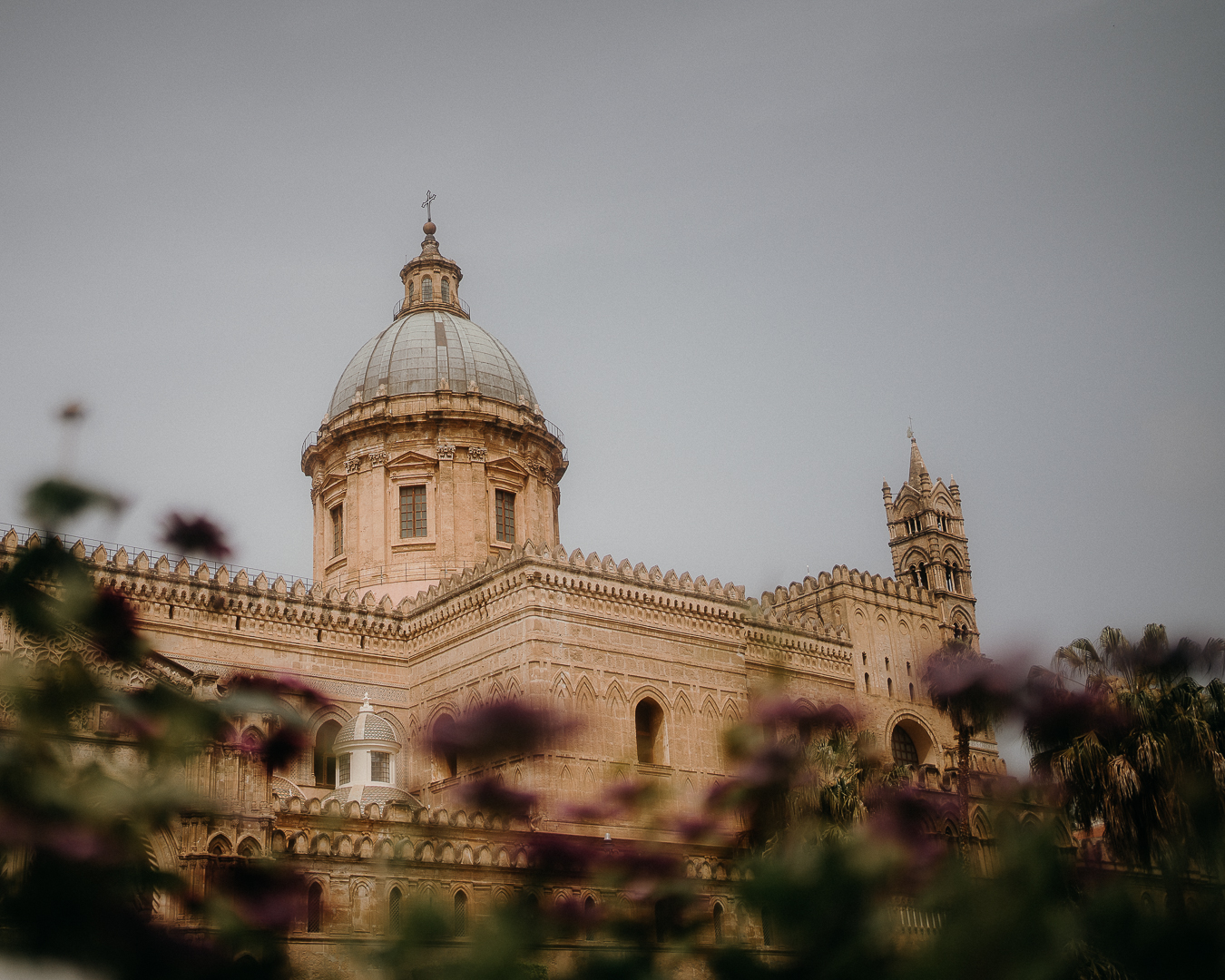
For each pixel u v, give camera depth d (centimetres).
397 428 7194
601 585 5856
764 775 1355
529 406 7619
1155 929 967
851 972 943
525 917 1095
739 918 1055
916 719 7262
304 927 3931
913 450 8388
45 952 973
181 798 1093
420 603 6388
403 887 4262
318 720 5825
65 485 1075
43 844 971
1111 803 4081
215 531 1264
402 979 1024
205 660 5581
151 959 1027
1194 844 1417
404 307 8188
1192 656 4469
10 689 1043
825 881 989
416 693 6188
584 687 5600
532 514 7356
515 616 5653
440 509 7025
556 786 5084
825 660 6919
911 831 1099
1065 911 959
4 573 1068
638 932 1161
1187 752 4228
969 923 939
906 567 8062
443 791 5206
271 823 3869
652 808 1402
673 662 5991
